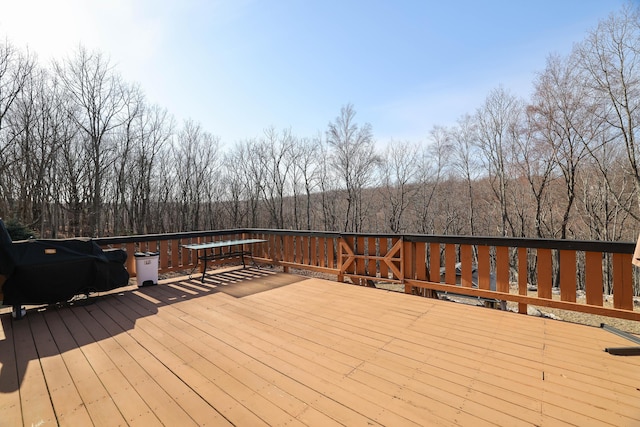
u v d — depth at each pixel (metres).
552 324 2.99
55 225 18.72
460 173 24.08
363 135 25.16
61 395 1.87
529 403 1.75
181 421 1.62
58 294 3.47
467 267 3.71
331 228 26.98
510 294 3.39
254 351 2.46
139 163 21.94
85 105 17.98
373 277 4.47
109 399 1.83
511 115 19.20
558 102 15.67
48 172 17.84
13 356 2.40
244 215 28.52
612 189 16.16
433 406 1.73
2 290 3.20
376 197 26.89
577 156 15.85
